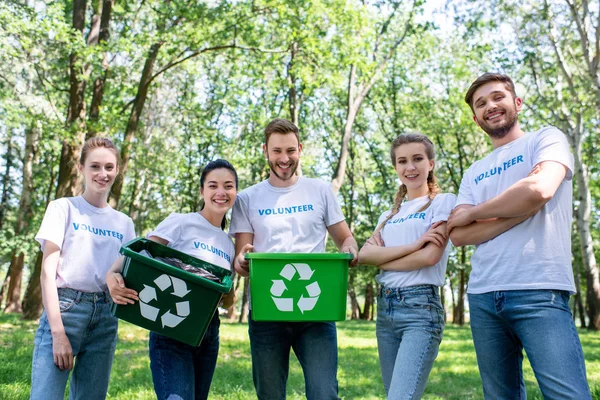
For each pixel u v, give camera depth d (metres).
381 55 20.78
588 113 16.39
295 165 3.36
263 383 3.25
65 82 15.06
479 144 21.61
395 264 3.13
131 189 22.09
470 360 8.57
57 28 11.30
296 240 3.30
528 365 7.72
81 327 2.96
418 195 3.40
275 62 13.48
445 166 22.52
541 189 2.54
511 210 2.61
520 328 2.62
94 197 3.16
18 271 20.62
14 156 22.56
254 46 13.11
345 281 3.00
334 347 3.16
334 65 13.86
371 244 3.36
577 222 17.08
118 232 3.21
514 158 2.85
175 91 21.36
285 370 3.29
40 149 19.31
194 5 12.34
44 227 2.96
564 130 16.52
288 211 3.34
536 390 5.74
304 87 14.42
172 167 19.19
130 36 12.21
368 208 26.56
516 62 16.39
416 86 22.00
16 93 13.22
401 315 3.10
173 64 13.02
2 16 10.74
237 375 6.59
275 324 3.18
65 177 12.88
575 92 15.14
